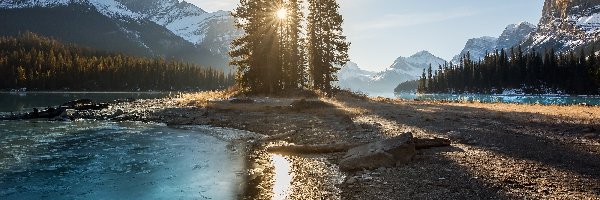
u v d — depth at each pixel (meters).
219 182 13.59
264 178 13.96
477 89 158.25
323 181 13.11
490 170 13.04
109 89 164.75
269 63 52.19
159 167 15.93
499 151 15.88
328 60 64.12
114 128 28.03
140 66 176.88
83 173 15.09
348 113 31.81
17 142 22.06
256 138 23.09
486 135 19.34
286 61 56.38
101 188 13.12
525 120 24.52
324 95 52.62
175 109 38.00
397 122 25.33
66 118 34.31
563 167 13.22
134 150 19.56
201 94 60.09
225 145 20.89
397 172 13.36
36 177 14.55
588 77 127.25
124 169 15.66
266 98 47.06
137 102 50.22
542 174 12.44
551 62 141.12
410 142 15.34
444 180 12.17
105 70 167.50
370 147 15.66
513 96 127.44
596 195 10.35
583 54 133.62
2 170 15.60
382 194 11.20
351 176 13.45
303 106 35.25
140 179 14.16
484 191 10.98
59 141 22.34
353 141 19.62
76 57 178.12
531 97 115.75
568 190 10.82
